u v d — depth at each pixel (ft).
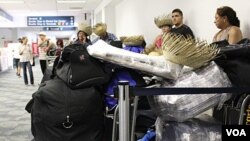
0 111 16.15
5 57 44.16
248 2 10.15
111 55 5.88
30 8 46.11
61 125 6.11
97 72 6.28
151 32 22.39
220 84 5.92
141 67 5.86
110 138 6.45
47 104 6.24
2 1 37.76
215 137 5.93
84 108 6.07
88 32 17.38
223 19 9.99
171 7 18.01
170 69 5.89
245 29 10.37
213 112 7.09
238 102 6.24
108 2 35.99
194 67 6.07
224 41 7.27
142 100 6.65
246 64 5.85
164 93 5.14
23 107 17.19
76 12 54.44
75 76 6.18
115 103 6.36
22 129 12.58
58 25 58.49
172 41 6.01
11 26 57.98
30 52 27.63
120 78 6.46
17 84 28.30
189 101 5.70
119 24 36.45
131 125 5.78
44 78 8.72
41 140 6.39
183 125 5.98
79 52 6.29
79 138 6.15
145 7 24.08
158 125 6.34
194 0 14.60
